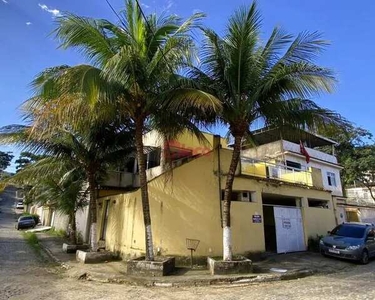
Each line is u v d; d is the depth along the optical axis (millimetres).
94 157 13656
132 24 10172
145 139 18047
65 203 17000
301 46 9836
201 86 10320
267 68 10586
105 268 10953
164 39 10242
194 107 10422
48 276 10109
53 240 22359
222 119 11125
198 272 10047
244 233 12891
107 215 16312
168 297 7305
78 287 8469
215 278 9000
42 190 20344
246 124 10766
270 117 10781
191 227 11773
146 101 10438
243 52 10273
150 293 7746
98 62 9727
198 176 12422
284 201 18172
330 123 10602
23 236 25156
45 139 12055
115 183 19938
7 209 61156
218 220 12156
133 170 20875
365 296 7125
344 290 7844
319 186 19406
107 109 9922
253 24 10281
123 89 9766
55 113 8898
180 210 11953
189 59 9547
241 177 13461
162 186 12359
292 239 15633
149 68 9836
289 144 25828
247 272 9805
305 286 8438
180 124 11008
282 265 11539
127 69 9477
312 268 11148
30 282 9016
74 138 13062
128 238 13094
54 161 13617
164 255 11453
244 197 13852
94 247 13312
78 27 9023
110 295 7527
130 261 9922
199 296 7375
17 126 11844
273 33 10484
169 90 9781
